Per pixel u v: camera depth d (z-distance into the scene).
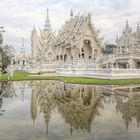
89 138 10.70
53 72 86.44
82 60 73.12
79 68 60.66
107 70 45.94
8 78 51.09
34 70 88.88
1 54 74.00
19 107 19.00
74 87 34.22
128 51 64.75
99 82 39.53
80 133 11.50
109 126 12.81
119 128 12.35
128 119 14.34
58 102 21.53
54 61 92.88
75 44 85.06
